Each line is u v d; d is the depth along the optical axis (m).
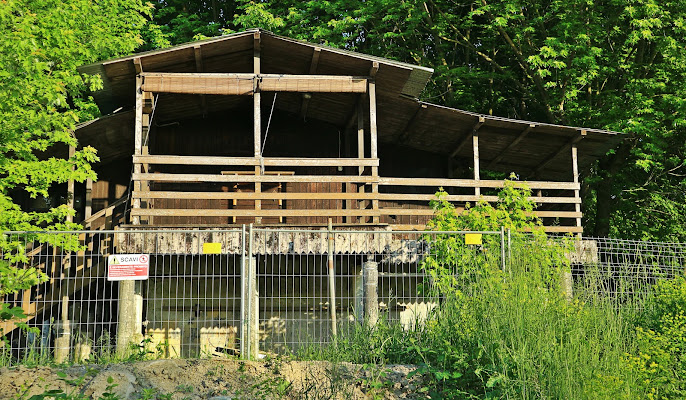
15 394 8.25
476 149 18.92
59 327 16.45
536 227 14.02
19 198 20.53
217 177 15.84
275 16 26.44
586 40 22.91
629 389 7.99
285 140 20.30
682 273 14.24
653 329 11.09
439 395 8.72
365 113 19.19
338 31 24.94
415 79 17.25
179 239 14.38
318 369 9.34
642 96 23.23
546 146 20.12
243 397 8.58
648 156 22.94
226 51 16.92
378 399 8.62
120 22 21.36
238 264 16.19
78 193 20.75
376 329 10.87
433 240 12.87
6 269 8.13
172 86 16.34
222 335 15.92
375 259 14.61
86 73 15.96
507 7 23.72
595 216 27.05
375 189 16.59
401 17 27.11
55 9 14.57
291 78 16.70
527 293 9.45
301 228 15.20
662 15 22.80
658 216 25.66
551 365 8.41
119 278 11.31
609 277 12.13
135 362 9.41
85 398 8.01
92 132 17.84
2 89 12.80
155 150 19.61
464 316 9.58
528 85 28.23
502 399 8.24
